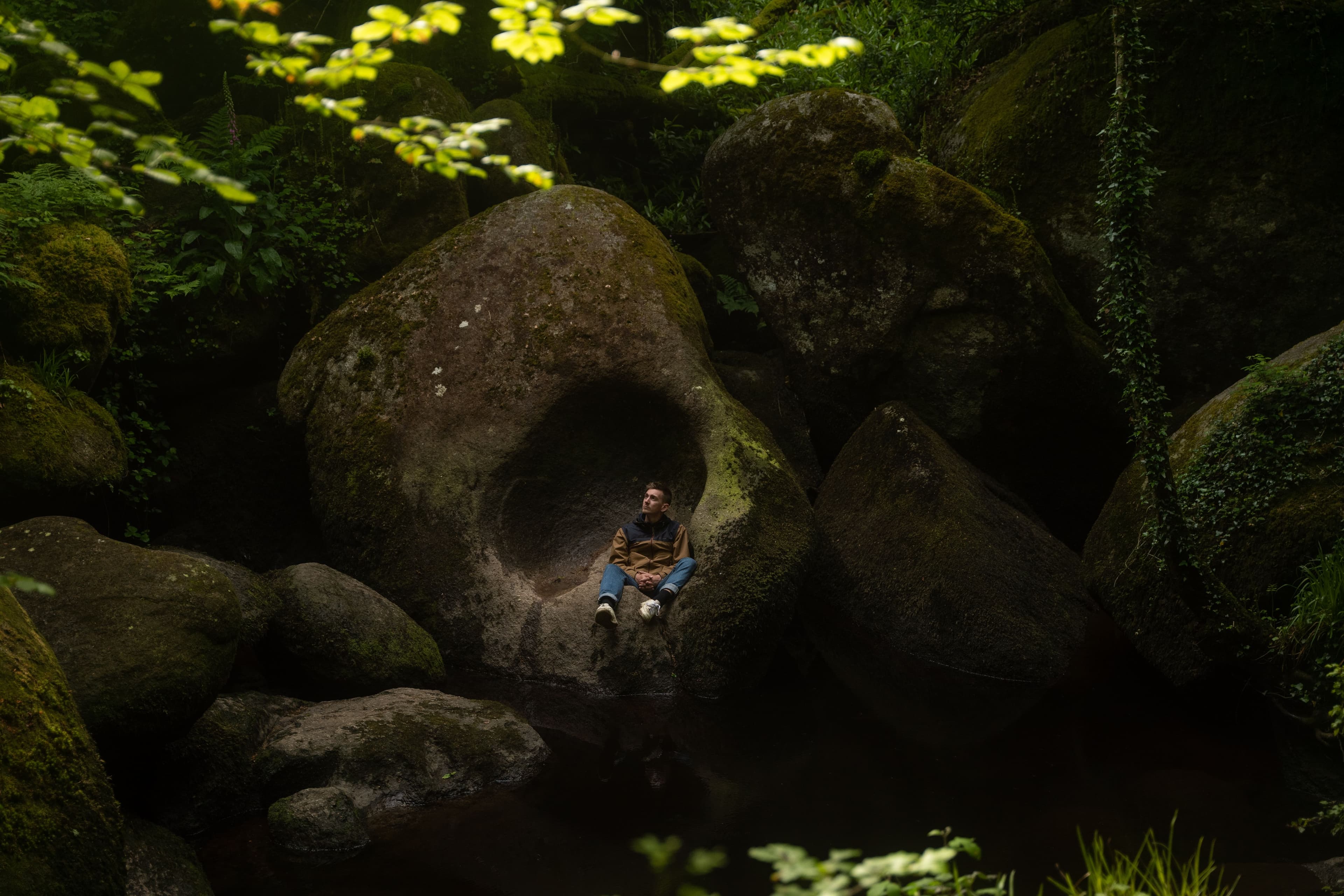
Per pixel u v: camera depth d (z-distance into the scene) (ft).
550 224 25.59
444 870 13.07
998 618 22.21
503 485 23.77
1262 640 17.02
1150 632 20.42
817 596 25.57
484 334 24.66
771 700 20.25
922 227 26.78
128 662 13.71
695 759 16.93
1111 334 16.85
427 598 22.76
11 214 19.03
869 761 16.72
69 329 20.90
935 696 20.39
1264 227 26.04
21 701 10.51
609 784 15.87
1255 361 23.99
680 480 24.57
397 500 23.62
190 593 14.80
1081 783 15.55
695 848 13.43
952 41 34.86
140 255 24.93
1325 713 16.57
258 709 16.80
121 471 21.38
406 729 16.51
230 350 26.45
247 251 26.48
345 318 26.07
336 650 19.01
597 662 21.03
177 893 12.25
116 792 14.30
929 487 24.68
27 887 9.55
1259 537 18.43
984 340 26.66
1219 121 26.61
